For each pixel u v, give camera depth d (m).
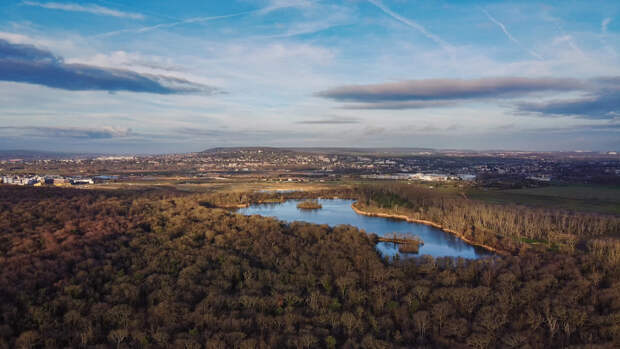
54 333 112.12
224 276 158.88
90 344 110.12
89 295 135.75
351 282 150.62
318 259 180.88
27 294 129.50
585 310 128.50
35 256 159.38
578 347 108.69
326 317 126.56
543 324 127.56
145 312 128.75
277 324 122.81
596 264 178.00
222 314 127.12
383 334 119.94
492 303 139.38
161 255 176.88
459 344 115.12
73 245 176.38
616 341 112.81
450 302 138.25
